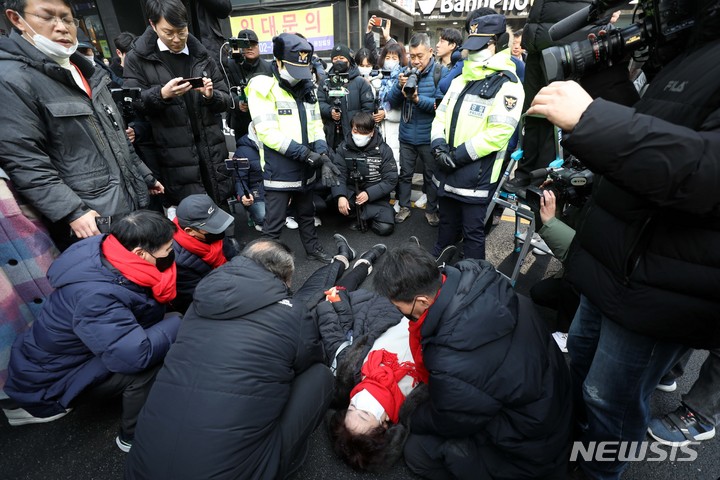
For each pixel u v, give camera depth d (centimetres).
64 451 159
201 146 265
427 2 892
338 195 333
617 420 117
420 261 117
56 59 162
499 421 125
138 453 114
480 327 115
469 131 215
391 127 384
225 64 352
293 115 233
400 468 152
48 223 176
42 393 146
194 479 108
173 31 219
